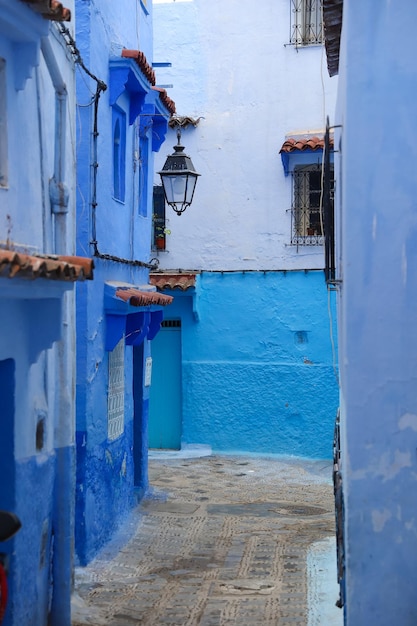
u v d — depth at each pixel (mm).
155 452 16016
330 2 6590
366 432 5727
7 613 5984
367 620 5695
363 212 5727
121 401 10969
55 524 7281
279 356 15812
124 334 10602
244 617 7496
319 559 9281
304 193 15789
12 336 5938
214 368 16047
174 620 7438
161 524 10969
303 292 15703
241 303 15953
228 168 16094
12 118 5875
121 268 10773
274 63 15922
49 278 5195
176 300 16109
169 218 16312
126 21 10961
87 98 9211
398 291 5699
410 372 5691
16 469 6133
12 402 6047
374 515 5711
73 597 7934
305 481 13836
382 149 5703
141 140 12281
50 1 5465
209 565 9164
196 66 16234
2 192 5703
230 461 15352
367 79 5707
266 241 15930
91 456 9336
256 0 15969
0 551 6062
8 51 5695
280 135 15891
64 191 6938
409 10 5664
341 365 6859
